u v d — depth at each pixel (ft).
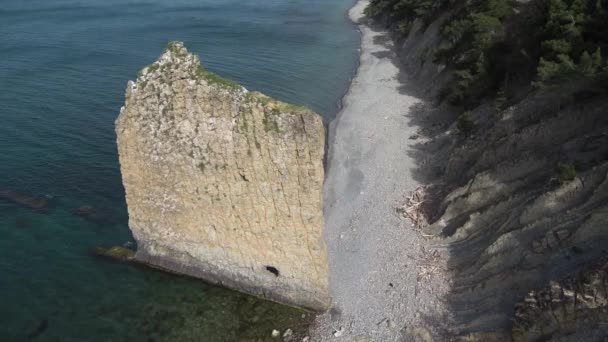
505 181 88.53
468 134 111.96
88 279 82.69
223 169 72.95
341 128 141.38
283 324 76.33
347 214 103.24
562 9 111.34
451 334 70.64
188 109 71.20
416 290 79.87
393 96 163.02
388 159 122.72
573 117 86.58
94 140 127.03
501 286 71.97
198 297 80.69
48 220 95.96
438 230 92.12
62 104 147.74
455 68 147.95
